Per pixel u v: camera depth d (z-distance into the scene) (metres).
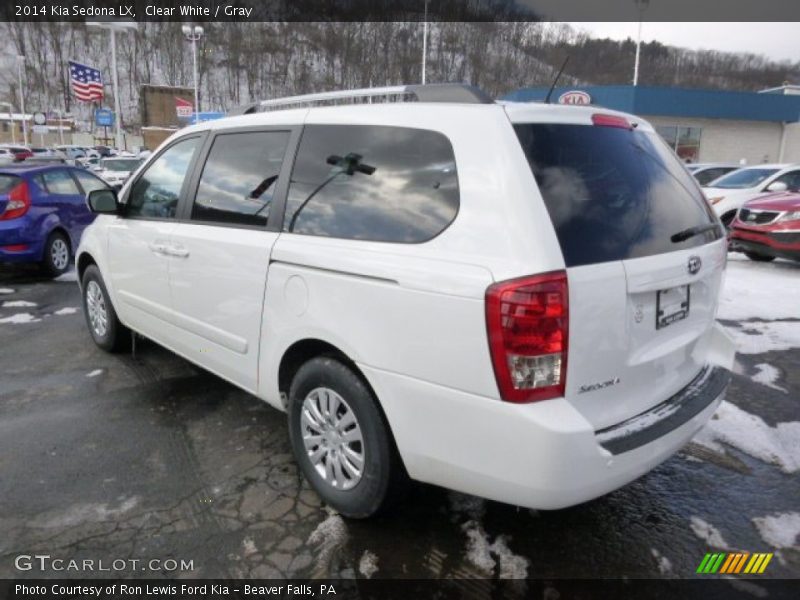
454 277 2.18
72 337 5.42
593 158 2.43
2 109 95.81
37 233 7.72
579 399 2.17
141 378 4.43
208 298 3.35
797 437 3.64
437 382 2.26
